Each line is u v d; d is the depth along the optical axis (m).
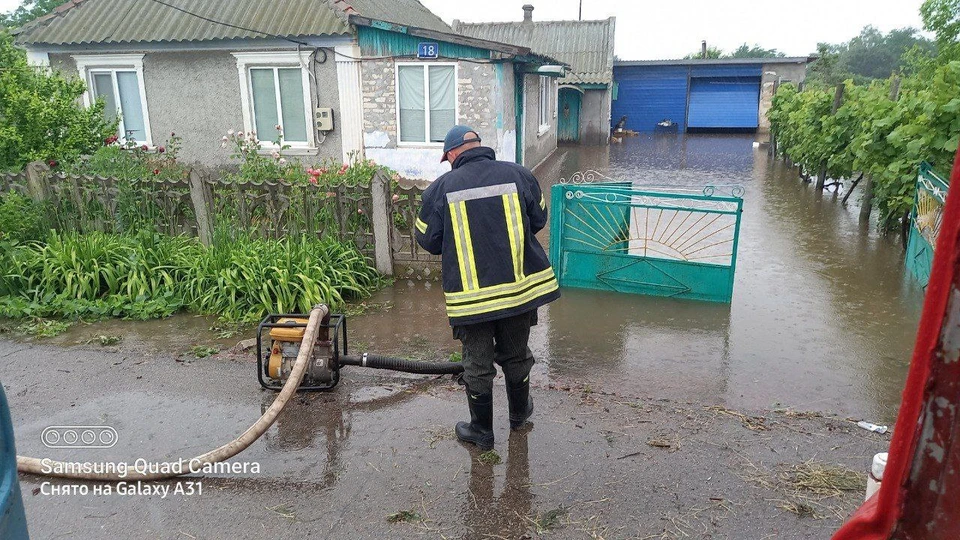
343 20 11.37
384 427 3.92
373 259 6.85
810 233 9.16
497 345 3.69
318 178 7.48
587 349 5.16
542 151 18.50
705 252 7.89
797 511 3.12
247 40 11.61
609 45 24.73
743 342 5.28
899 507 0.94
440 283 6.81
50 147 8.30
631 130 29.70
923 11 16.84
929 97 7.57
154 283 6.24
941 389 0.87
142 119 12.70
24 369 4.76
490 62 11.23
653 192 6.12
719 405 4.20
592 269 6.55
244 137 12.20
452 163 3.57
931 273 0.87
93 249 6.36
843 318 5.81
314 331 4.04
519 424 3.87
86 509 3.21
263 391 4.39
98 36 12.04
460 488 3.33
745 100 28.62
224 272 6.05
